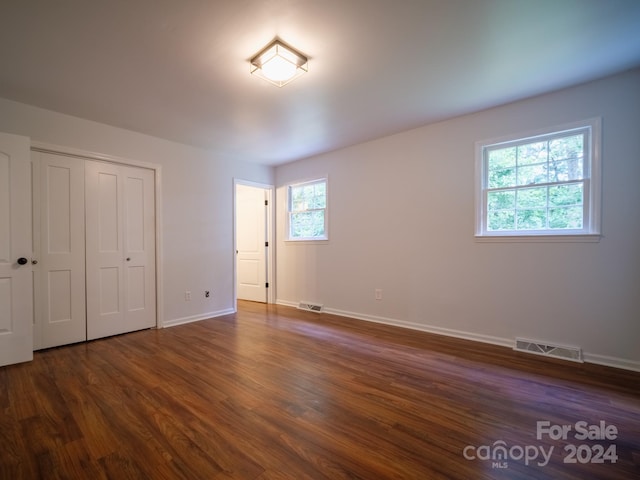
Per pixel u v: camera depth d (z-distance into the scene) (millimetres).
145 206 3639
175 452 1485
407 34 1919
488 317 3094
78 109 2930
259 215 5359
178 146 3934
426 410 1852
